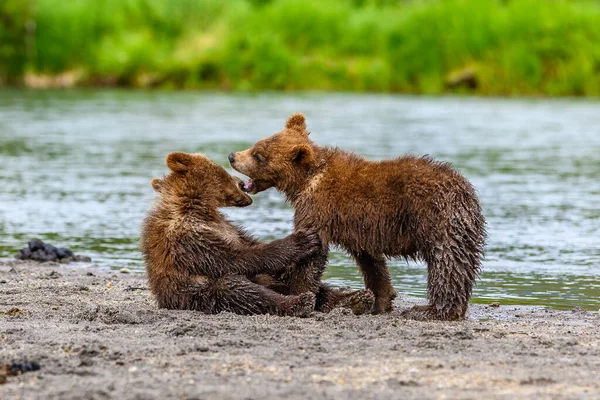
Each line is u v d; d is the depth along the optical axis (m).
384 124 34.03
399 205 10.20
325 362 7.86
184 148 27.62
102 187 21.62
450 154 26.62
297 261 10.45
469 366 7.79
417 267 14.45
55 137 30.58
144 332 9.06
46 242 16.17
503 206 19.20
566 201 19.83
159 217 10.68
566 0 52.94
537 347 8.61
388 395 6.91
